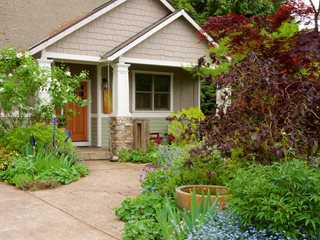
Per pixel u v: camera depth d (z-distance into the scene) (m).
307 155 5.41
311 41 6.05
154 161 10.74
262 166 4.75
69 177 8.84
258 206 3.95
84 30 12.65
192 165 6.39
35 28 13.61
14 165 9.18
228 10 20.48
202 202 5.06
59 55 12.13
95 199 7.25
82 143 14.01
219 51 9.27
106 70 13.76
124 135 12.88
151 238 4.86
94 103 14.04
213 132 5.80
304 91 5.52
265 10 20.70
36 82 10.50
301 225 3.94
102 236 5.23
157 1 14.45
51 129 10.59
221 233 4.24
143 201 6.07
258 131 5.43
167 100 15.52
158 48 13.52
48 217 6.09
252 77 5.57
